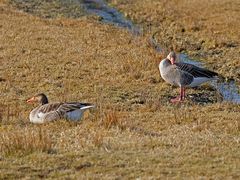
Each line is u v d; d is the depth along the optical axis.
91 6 43.53
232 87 23.34
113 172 10.98
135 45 29.33
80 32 32.12
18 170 11.10
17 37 29.66
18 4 41.25
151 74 23.28
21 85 21.17
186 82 20.34
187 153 12.23
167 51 29.39
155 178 10.57
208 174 10.85
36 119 15.88
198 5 42.50
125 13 41.03
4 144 12.58
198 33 33.72
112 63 24.77
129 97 20.16
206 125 15.86
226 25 35.22
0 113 16.89
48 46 27.84
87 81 21.94
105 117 15.86
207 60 28.20
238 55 28.81
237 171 11.02
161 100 20.11
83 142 13.05
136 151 12.40
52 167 11.24
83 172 10.98
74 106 15.86
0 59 24.94
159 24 37.50
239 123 15.70
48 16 38.41
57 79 22.17
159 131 15.07
